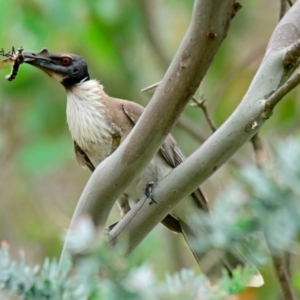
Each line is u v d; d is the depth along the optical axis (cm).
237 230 461
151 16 1628
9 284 502
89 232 468
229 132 738
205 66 695
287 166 454
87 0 1478
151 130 729
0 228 1659
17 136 1647
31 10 1453
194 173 765
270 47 773
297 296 1043
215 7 666
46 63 1101
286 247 447
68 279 502
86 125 1088
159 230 1493
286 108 1504
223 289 500
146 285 454
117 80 1593
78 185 1738
